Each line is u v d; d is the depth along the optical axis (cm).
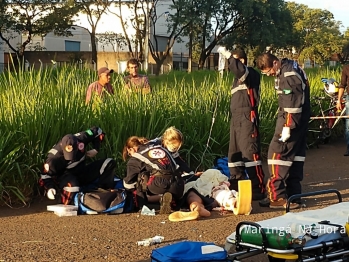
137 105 891
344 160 1105
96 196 692
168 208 687
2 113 793
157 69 4588
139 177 706
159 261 426
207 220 672
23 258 522
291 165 737
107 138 827
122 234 604
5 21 3969
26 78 950
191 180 747
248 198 695
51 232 612
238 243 453
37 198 759
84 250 546
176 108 959
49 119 783
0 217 682
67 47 5781
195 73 2125
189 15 4728
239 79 756
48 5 4250
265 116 1103
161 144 728
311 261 429
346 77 1165
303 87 727
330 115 1296
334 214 506
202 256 427
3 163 723
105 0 4741
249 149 773
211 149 944
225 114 1006
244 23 5075
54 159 712
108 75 930
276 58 734
